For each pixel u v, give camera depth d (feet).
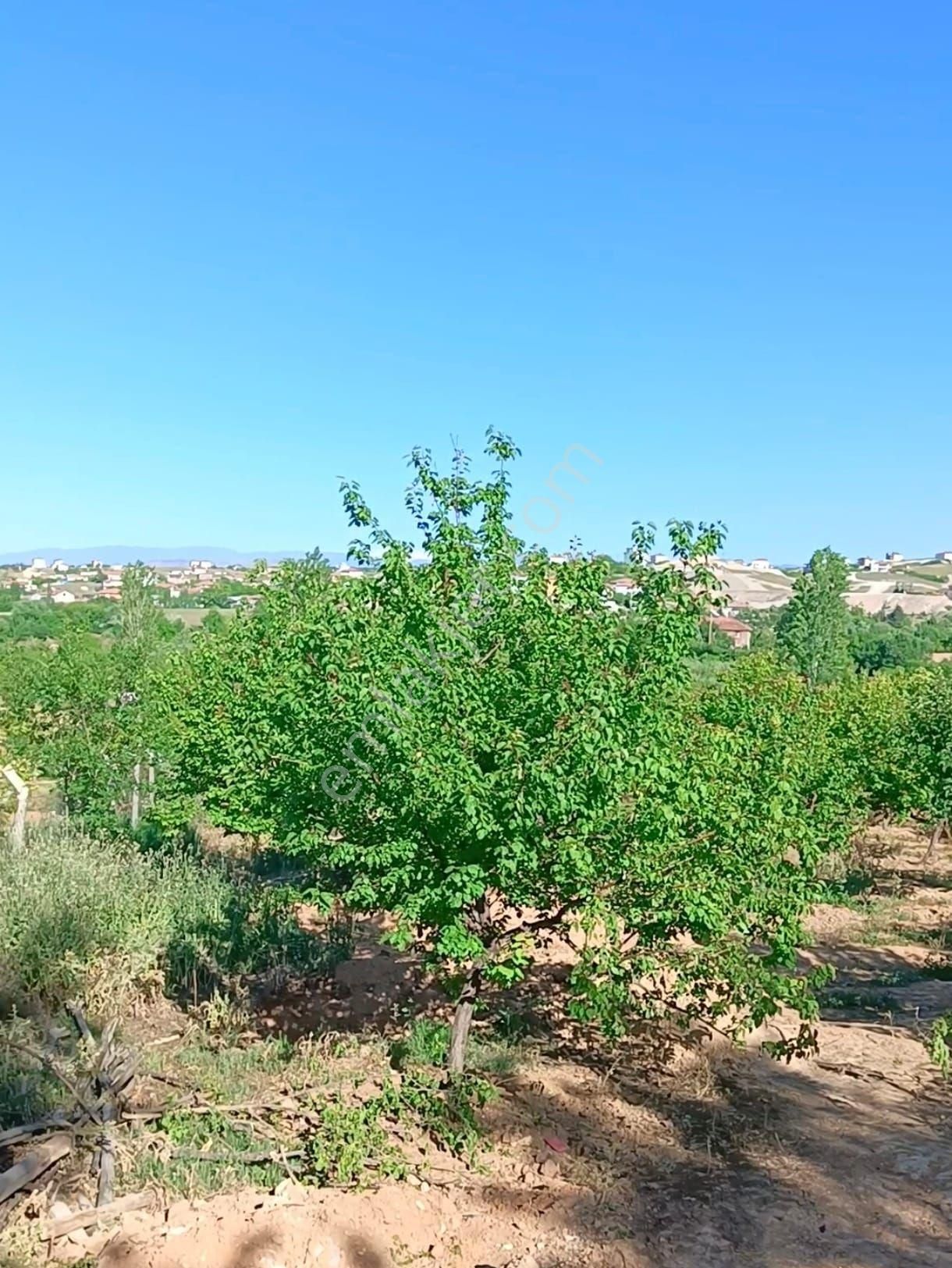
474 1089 25.04
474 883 22.65
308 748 25.26
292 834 27.07
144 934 35.83
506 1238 20.17
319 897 25.58
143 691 68.90
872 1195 22.70
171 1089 25.75
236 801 42.83
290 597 45.57
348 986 37.65
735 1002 26.50
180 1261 17.99
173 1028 31.83
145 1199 19.89
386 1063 28.60
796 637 155.53
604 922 24.80
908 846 78.07
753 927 28.25
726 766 25.76
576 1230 20.53
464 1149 23.31
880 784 60.64
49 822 58.85
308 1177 21.33
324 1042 30.40
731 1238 20.57
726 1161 24.11
